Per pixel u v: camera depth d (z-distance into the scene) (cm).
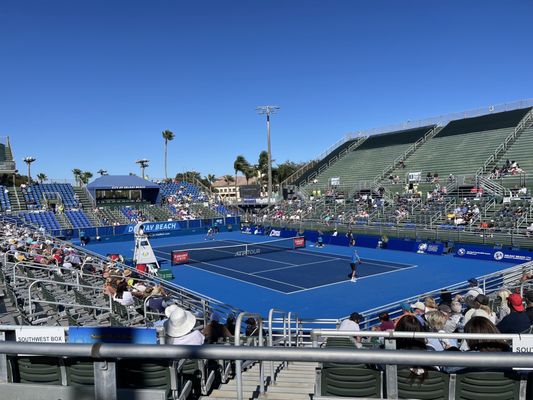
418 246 3744
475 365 258
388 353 266
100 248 4644
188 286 2727
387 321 998
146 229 5356
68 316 1151
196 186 7481
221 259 3684
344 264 3312
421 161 5675
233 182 16612
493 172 4588
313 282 2723
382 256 3619
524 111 5578
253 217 5888
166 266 3441
